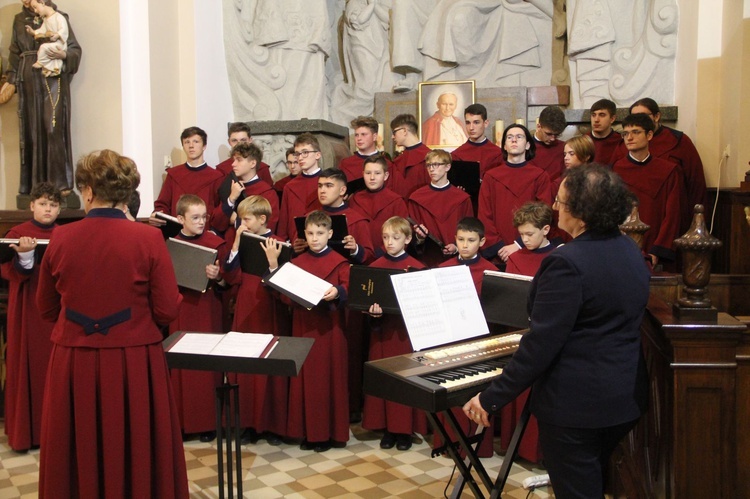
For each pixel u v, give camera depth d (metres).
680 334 2.40
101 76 5.68
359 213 4.66
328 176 4.53
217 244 4.55
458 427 2.84
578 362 2.24
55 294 2.79
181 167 5.54
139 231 2.75
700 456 2.43
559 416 2.25
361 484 3.70
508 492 3.57
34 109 5.43
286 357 2.84
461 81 6.61
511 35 6.88
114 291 2.69
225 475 3.83
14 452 4.23
